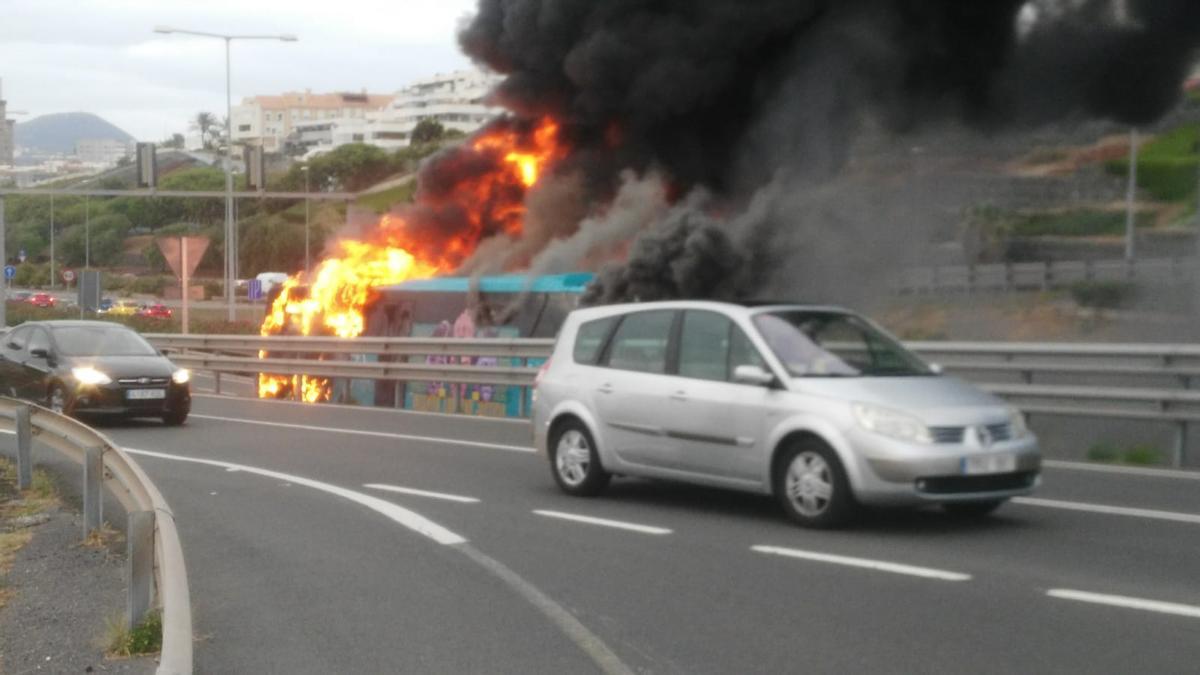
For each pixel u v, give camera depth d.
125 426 18.77
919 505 9.24
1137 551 8.87
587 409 11.37
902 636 6.79
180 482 12.98
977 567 8.38
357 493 12.12
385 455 15.02
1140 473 12.70
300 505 11.47
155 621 6.76
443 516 10.76
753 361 10.09
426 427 18.28
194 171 82.19
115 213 82.81
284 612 7.59
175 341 26.92
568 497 11.62
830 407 9.42
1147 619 7.05
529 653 6.66
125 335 19.98
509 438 16.72
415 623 7.30
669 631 7.01
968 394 9.67
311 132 151.88
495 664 6.46
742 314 10.34
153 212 83.38
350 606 7.72
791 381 9.74
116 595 8.29
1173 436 13.66
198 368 26.16
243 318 51.06
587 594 7.91
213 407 22.12
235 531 10.22
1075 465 13.21
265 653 6.71
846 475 9.31
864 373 9.95
